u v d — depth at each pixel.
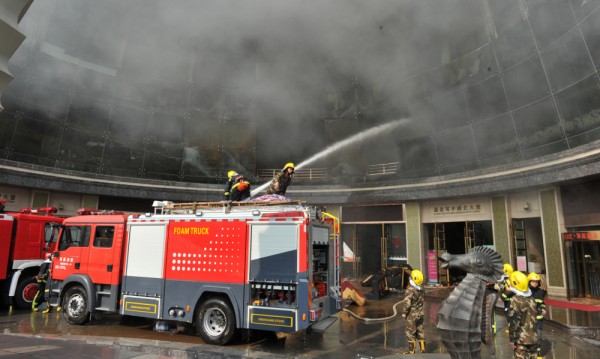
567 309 9.34
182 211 6.40
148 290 6.12
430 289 13.63
